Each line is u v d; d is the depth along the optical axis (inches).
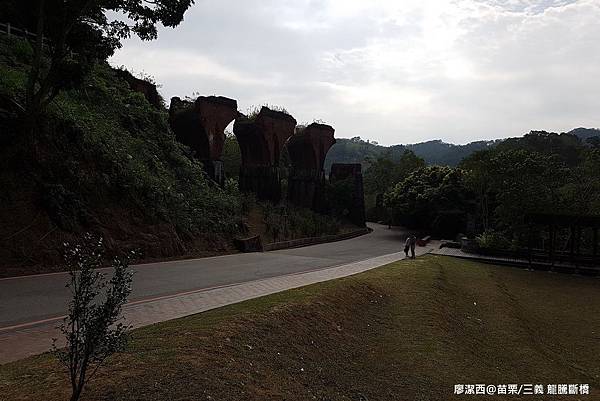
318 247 1085.1
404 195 1721.2
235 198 1059.9
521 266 924.0
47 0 530.6
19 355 224.7
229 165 1724.9
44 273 461.7
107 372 186.7
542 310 572.1
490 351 376.2
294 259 762.2
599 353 412.2
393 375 290.5
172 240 685.3
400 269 676.7
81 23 558.6
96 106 810.2
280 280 510.3
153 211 686.5
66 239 520.4
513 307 551.5
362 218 1792.6
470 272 789.2
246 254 802.8
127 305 343.9
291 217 1231.5
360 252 984.3
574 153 2135.8
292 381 234.7
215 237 825.5
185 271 548.7
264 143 1341.0
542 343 421.7
